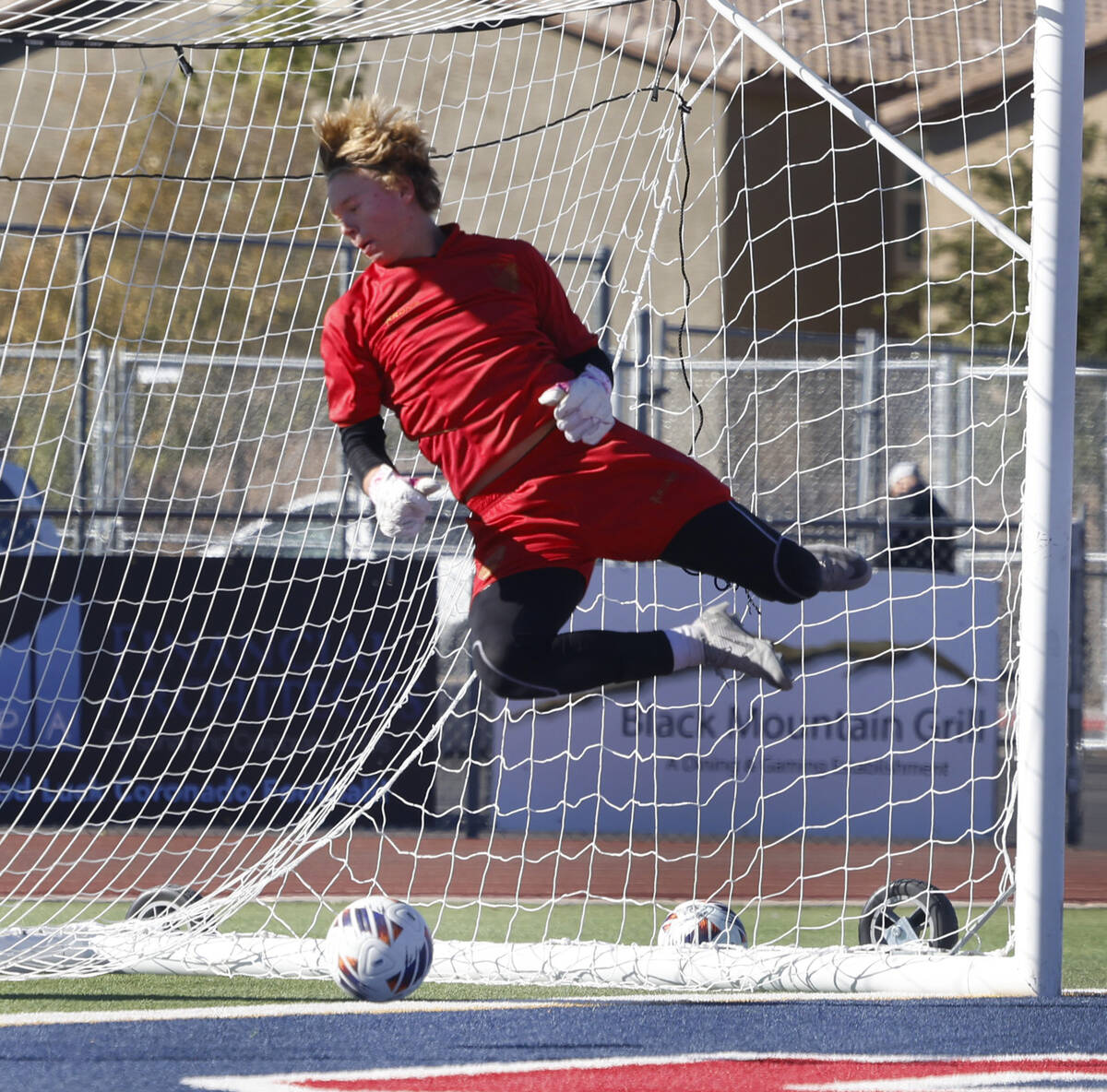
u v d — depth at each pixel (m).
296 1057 12.98
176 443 36.41
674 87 22.28
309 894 25.97
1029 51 54.19
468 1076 12.20
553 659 11.60
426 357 12.04
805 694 31.55
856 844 31.61
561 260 31.27
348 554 36.16
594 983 17.25
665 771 31.66
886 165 60.88
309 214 52.22
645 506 11.76
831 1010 15.27
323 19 22.56
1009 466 40.66
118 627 31.38
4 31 20.03
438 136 50.41
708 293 55.16
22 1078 12.11
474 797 31.70
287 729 31.47
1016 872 16.56
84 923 19.00
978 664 31.80
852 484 39.53
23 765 31.00
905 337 61.34
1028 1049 13.44
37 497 33.22
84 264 33.12
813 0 57.72
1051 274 16.34
